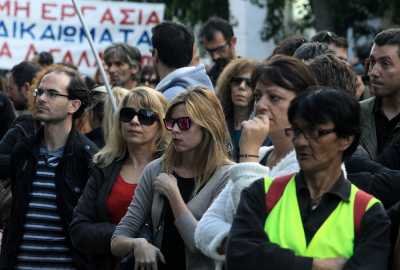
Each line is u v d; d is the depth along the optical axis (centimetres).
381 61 820
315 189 591
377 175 665
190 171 761
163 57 1038
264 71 654
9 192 983
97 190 843
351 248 577
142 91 848
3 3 1495
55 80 914
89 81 1352
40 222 898
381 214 580
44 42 1508
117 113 849
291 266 573
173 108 759
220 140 759
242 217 595
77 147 903
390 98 823
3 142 1008
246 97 995
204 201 747
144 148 848
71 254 894
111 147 852
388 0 2697
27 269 897
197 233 678
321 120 580
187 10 2792
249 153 658
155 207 751
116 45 1359
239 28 3025
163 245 747
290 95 650
